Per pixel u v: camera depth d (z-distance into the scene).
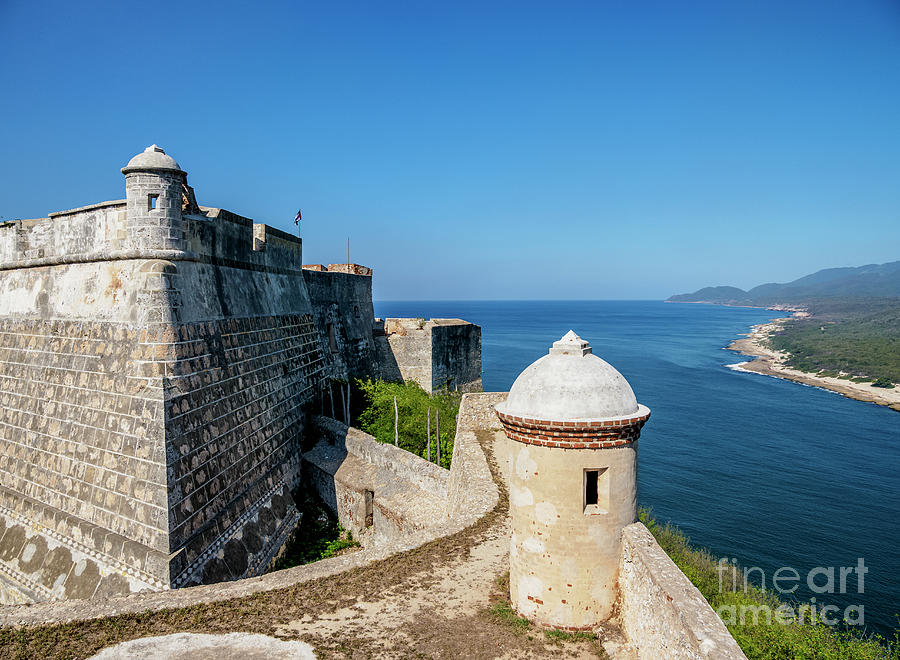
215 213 16.72
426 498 17.14
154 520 12.64
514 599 9.12
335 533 18.77
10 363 17.69
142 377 13.43
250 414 17.36
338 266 35.75
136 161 14.03
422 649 8.34
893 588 23.41
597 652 8.10
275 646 8.57
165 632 9.02
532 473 8.58
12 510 15.89
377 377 36.16
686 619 6.35
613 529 8.48
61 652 8.52
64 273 16.53
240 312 17.92
